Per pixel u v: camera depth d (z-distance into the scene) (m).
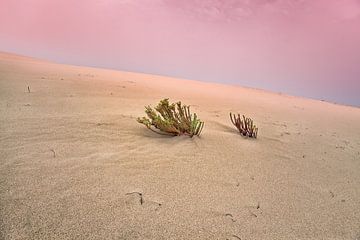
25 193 1.96
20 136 2.94
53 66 10.52
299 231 2.01
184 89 9.32
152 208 2.02
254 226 1.99
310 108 9.54
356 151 4.27
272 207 2.27
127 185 2.27
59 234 1.64
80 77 7.99
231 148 3.52
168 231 1.81
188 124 3.72
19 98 4.45
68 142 2.97
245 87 15.27
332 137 5.05
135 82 9.05
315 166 3.33
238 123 4.19
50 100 4.63
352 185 2.92
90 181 2.25
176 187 2.37
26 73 7.07
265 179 2.78
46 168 2.35
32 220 1.71
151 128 3.85
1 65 7.71
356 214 2.33
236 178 2.71
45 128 3.28
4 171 2.21
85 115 4.03
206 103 6.85
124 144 3.15
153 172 2.57
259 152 3.54
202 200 2.22
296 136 4.69
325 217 2.23
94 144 3.02
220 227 1.92
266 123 5.40
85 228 1.72
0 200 1.84
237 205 2.23
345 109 11.38
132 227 1.79
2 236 1.55
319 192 2.65
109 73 11.20
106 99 5.43
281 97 12.38
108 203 1.99
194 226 1.89
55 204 1.89
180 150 3.19
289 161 3.38
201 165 2.88
